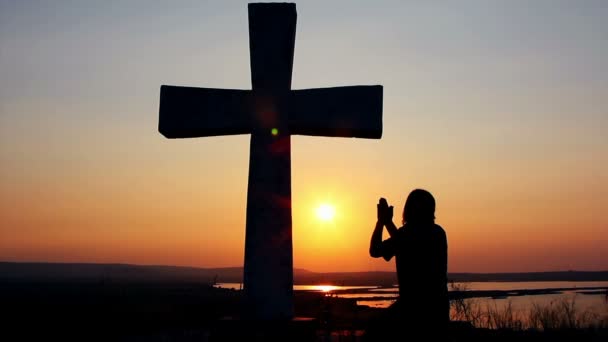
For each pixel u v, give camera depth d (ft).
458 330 38.55
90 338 58.39
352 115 24.20
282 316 22.65
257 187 23.75
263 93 24.64
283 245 23.22
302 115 24.34
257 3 25.12
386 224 18.53
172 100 25.05
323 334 33.09
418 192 18.33
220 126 24.70
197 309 102.17
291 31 24.89
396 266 17.95
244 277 23.13
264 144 24.16
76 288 285.84
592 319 44.78
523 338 37.93
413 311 17.12
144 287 311.27
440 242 17.76
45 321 76.02
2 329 66.39
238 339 21.70
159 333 60.03
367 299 228.43
